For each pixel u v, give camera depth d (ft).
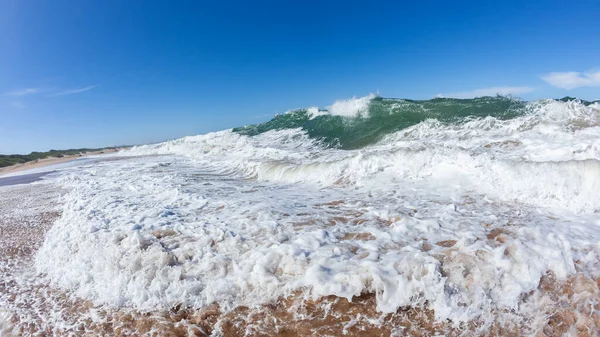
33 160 138.21
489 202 22.38
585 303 12.55
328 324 13.24
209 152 69.82
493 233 17.65
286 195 28.99
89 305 16.49
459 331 12.38
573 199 20.59
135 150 110.22
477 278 13.99
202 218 23.48
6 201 43.34
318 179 33.06
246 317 14.10
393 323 13.00
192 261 17.39
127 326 14.48
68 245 21.56
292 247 17.21
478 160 26.63
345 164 33.04
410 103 54.80
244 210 24.77
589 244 15.44
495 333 12.14
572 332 11.76
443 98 55.98
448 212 21.06
